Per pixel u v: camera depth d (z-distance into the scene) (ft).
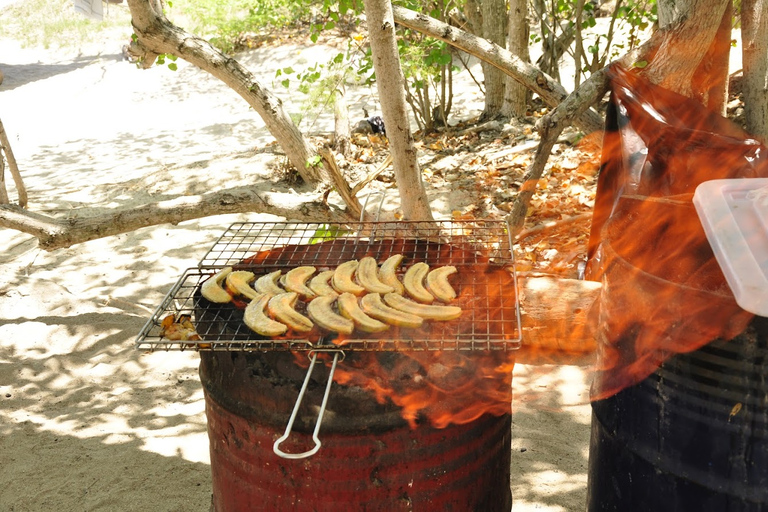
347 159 26.86
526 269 17.62
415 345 6.88
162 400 14.15
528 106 32.71
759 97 16.47
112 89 41.91
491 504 8.25
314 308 7.37
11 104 40.57
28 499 11.35
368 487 7.43
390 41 12.66
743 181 7.25
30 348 16.07
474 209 22.16
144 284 19.25
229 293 8.22
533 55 36.83
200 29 43.01
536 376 13.98
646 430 6.98
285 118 16.48
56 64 47.96
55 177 29.12
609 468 7.69
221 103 38.50
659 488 6.97
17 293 17.93
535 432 12.39
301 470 7.43
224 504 8.29
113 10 56.65
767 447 6.20
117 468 12.00
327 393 6.55
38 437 12.94
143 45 16.11
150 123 36.32
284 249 9.53
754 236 6.40
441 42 25.72
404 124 13.34
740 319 6.00
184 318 7.47
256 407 7.40
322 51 41.39
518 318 6.96
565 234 19.69
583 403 13.14
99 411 13.76
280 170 26.91
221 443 8.00
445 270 8.35
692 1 14.11
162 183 26.94
